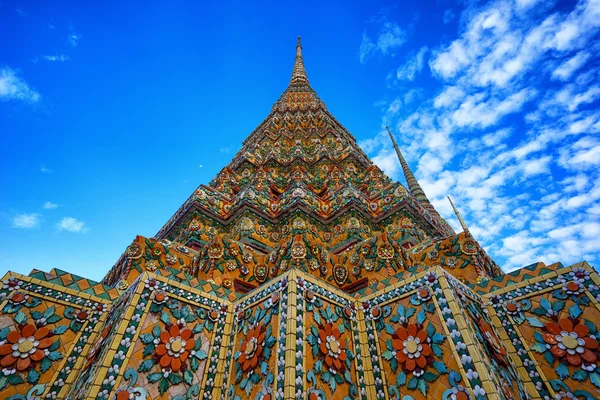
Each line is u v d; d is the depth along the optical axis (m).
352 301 5.11
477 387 3.39
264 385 3.85
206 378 4.41
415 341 4.14
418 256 6.71
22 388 4.18
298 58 32.47
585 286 4.25
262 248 9.04
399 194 9.83
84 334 4.89
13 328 4.43
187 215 9.76
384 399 4.05
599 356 3.82
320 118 18.47
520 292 4.70
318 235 9.45
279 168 14.23
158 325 4.36
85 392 3.64
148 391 3.89
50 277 5.02
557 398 3.84
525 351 4.28
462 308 4.13
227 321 5.07
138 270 6.24
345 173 13.34
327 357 4.14
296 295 4.34
